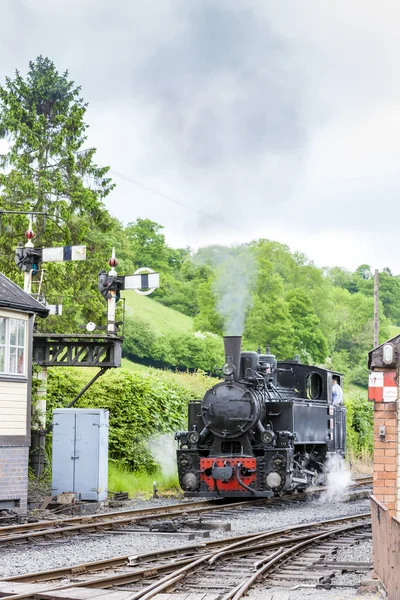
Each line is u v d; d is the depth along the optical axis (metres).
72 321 30.75
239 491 20.67
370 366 11.26
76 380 25.25
